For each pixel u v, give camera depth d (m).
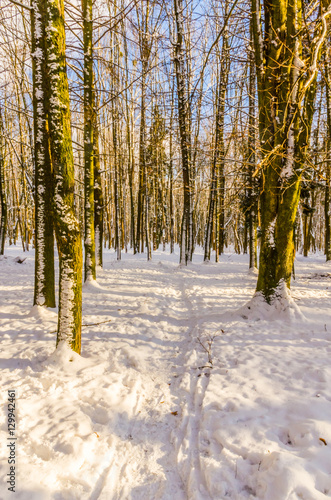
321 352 4.44
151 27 13.33
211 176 15.28
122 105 16.59
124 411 3.36
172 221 22.39
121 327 5.96
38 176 6.57
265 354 4.53
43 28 6.03
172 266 15.64
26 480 2.33
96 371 4.14
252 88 11.25
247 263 16.81
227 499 2.27
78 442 2.75
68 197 4.05
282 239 6.09
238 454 2.66
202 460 2.66
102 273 12.15
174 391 3.87
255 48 6.51
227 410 3.28
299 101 5.12
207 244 16.72
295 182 5.85
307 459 2.43
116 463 2.73
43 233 6.72
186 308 7.70
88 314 6.85
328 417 2.96
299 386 3.57
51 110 3.86
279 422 3.00
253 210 12.11
